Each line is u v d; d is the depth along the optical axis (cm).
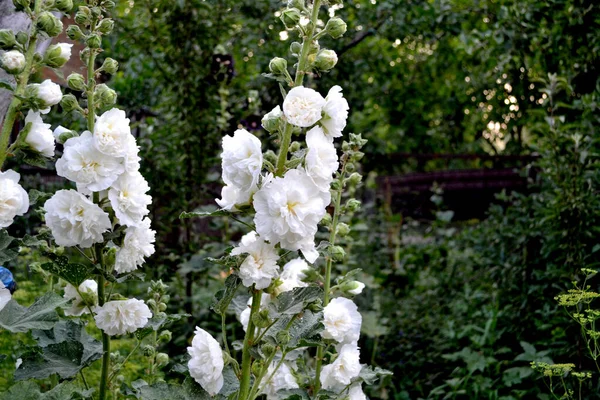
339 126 170
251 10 575
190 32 527
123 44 532
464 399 461
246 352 173
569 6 492
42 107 167
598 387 383
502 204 812
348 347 217
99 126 171
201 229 595
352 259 566
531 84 620
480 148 1078
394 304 629
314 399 206
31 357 181
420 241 828
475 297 535
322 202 164
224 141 166
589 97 429
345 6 601
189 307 507
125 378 334
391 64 865
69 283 200
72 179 172
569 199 422
